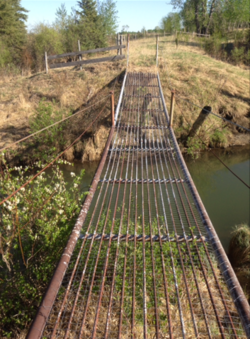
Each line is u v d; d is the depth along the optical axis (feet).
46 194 14.62
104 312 9.78
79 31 63.21
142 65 45.16
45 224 13.70
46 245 13.29
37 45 61.82
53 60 59.88
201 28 91.66
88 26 63.93
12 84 45.06
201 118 31.65
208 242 10.73
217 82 41.60
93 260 10.44
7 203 13.19
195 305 9.89
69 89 39.58
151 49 58.03
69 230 13.97
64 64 45.73
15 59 63.10
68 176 27.68
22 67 59.31
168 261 10.64
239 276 15.90
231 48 63.62
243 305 7.31
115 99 35.63
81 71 44.88
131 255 11.37
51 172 28.60
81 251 10.42
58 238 13.56
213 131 35.04
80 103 37.04
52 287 8.11
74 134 32.50
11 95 41.01
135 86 37.14
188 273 10.71
